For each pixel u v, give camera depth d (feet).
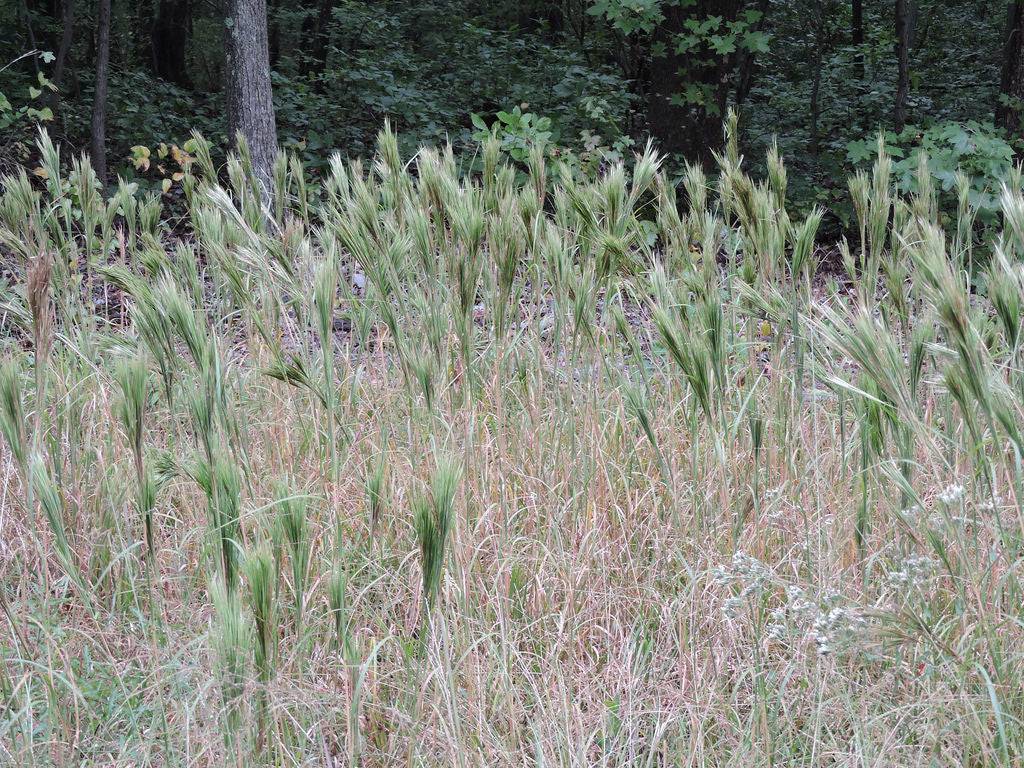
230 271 11.10
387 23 49.55
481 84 43.47
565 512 11.02
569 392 11.29
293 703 7.93
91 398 12.56
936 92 50.72
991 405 6.82
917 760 7.46
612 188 11.48
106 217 14.55
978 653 8.20
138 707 8.47
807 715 8.51
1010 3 33.91
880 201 11.18
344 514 10.86
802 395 11.23
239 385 12.09
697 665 9.05
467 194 11.00
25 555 9.55
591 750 8.31
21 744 7.92
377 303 12.20
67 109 39.55
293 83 40.14
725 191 12.63
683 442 12.09
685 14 34.73
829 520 10.04
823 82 48.11
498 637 9.32
